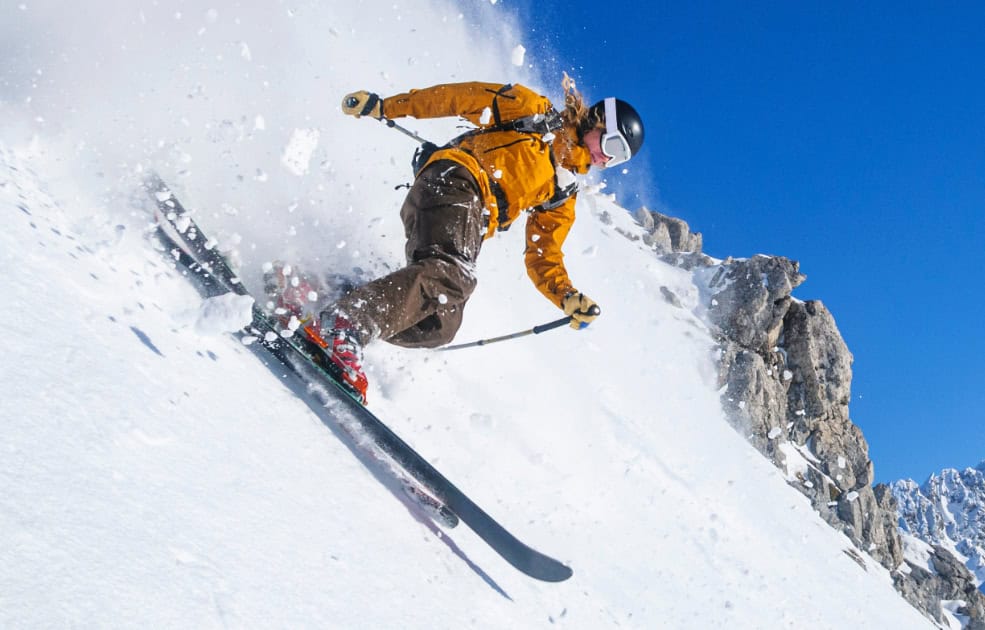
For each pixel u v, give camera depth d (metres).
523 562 2.21
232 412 1.90
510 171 3.40
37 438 1.30
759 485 10.10
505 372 5.46
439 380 3.90
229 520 1.48
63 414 1.40
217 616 1.22
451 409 3.67
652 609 3.22
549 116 3.50
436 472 2.27
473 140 3.46
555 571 2.22
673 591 3.67
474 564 2.21
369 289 2.85
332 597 1.50
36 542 1.09
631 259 19.59
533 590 2.39
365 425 2.32
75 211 2.35
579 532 3.54
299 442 2.03
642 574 3.62
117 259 2.20
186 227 2.59
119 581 1.13
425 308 3.06
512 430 4.18
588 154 3.64
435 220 3.20
